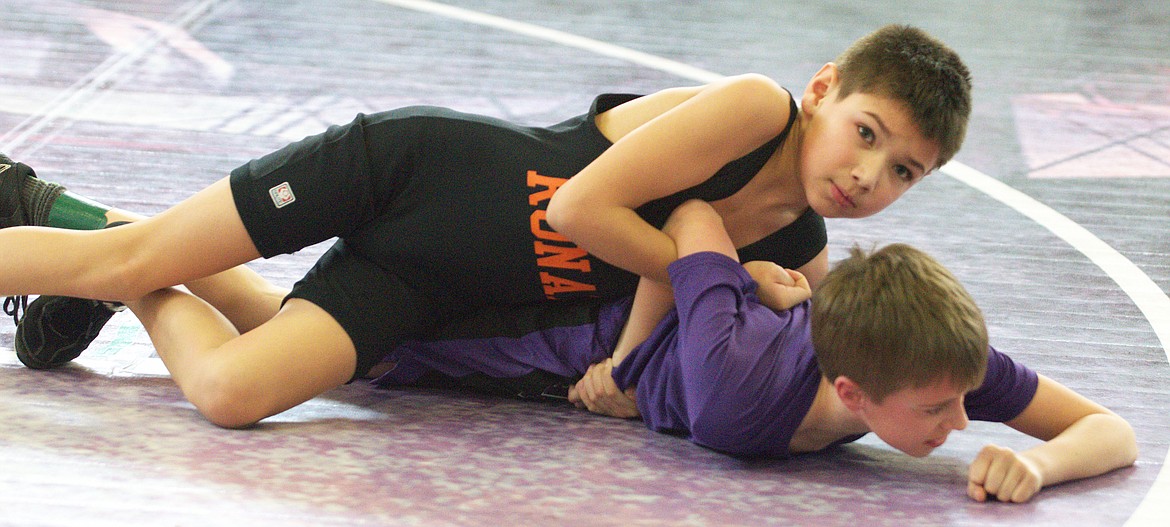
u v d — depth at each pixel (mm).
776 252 4641
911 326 3535
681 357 4098
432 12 11883
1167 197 7918
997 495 3844
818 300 3807
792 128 4312
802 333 4133
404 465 3924
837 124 4090
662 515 3621
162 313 4438
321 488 3668
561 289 4543
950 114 4023
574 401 4680
